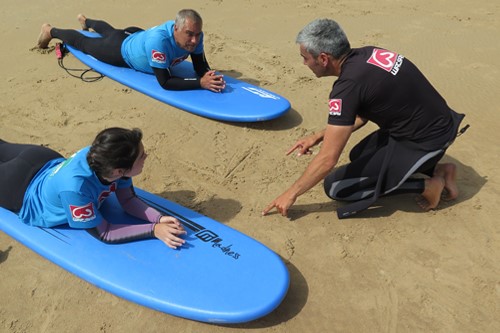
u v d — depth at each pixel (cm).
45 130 427
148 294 255
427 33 626
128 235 280
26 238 290
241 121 422
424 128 286
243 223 324
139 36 482
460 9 712
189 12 423
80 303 267
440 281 279
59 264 278
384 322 256
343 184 319
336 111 270
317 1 761
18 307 265
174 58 457
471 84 493
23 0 773
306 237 312
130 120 440
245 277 262
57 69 536
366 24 661
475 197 340
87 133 422
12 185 293
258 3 752
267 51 582
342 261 294
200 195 351
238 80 487
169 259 273
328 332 252
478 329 251
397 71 272
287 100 445
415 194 344
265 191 354
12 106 464
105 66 515
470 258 293
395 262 292
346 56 272
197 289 256
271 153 398
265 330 253
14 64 551
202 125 433
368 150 332
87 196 258
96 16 703
